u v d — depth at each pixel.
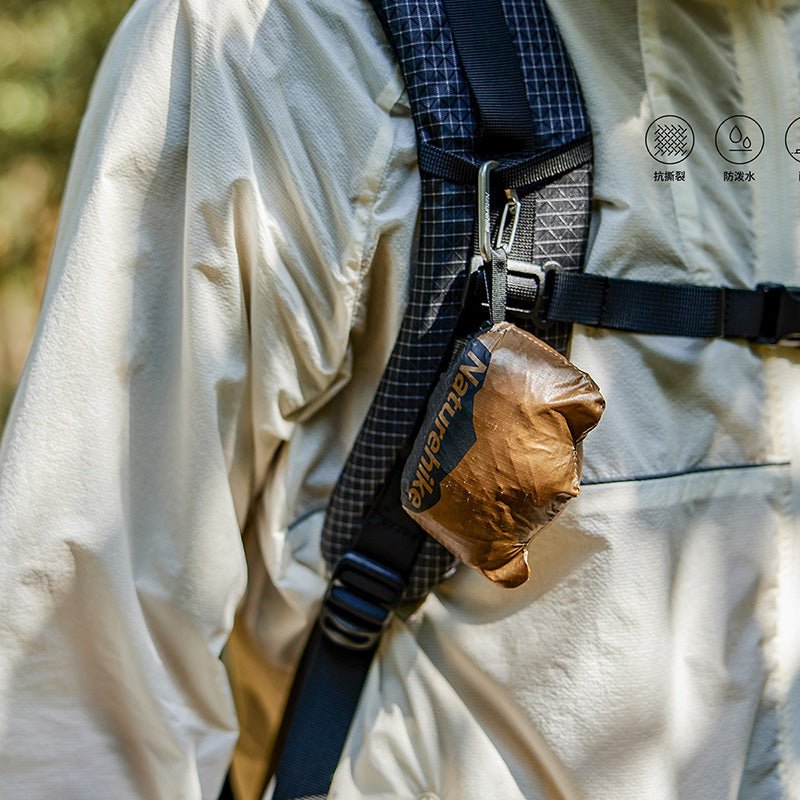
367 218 0.61
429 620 0.68
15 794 0.63
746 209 0.69
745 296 0.67
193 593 0.64
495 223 0.62
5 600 0.60
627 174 0.65
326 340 0.64
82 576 0.62
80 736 0.64
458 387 0.57
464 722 0.67
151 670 0.63
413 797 0.66
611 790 0.66
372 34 0.62
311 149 0.61
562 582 0.65
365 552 0.66
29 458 0.60
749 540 0.69
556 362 0.57
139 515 0.64
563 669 0.65
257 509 0.69
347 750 0.67
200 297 0.61
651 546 0.66
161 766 0.65
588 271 0.64
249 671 0.77
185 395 0.62
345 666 0.68
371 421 0.64
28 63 2.43
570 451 0.56
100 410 0.61
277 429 0.65
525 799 0.67
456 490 0.57
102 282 0.61
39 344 0.61
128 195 0.61
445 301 0.61
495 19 0.62
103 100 0.64
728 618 0.69
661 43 0.66
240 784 0.83
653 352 0.66
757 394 0.69
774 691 0.71
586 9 0.65
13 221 2.78
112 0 2.31
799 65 0.69
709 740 0.69
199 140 0.59
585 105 0.65
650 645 0.65
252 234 0.60
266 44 0.60
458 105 0.61
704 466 0.68
